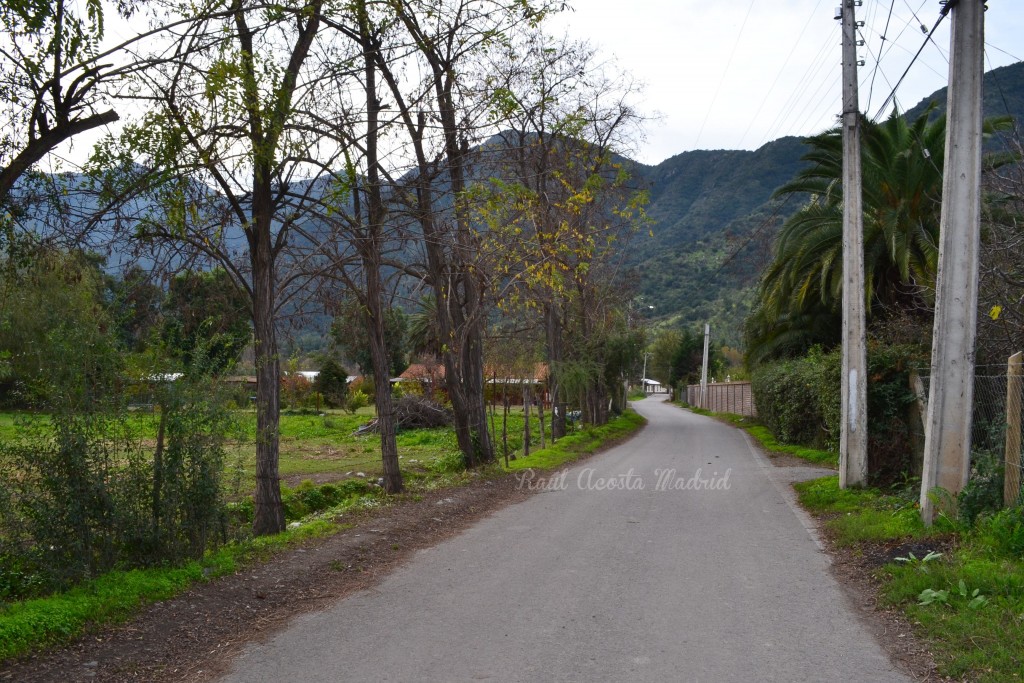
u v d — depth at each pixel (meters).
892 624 6.47
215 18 9.55
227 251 11.21
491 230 15.36
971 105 9.34
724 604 7.16
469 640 6.19
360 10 11.33
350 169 11.19
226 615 6.92
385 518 11.89
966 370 9.38
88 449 7.24
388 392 15.34
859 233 14.16
